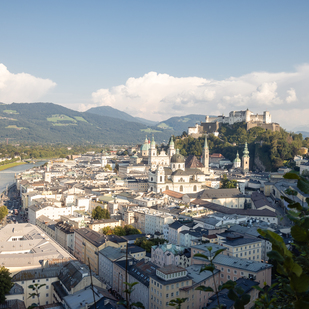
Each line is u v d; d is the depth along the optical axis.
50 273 194.88
